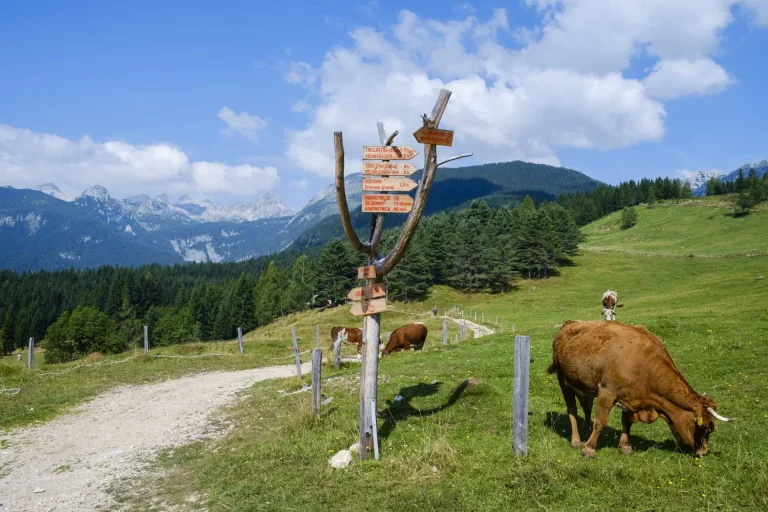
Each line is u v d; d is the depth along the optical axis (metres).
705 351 16.25
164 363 26.36
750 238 118.75
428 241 99.94
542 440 9.88
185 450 11.85
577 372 9.03
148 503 9.02
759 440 8.87
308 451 10.48
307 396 15.52
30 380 21.16
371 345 9.88
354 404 13.52
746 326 20.50
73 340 85.56
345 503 8.08
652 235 145.12
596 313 54.56
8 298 149.00
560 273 102.50
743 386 12.12
